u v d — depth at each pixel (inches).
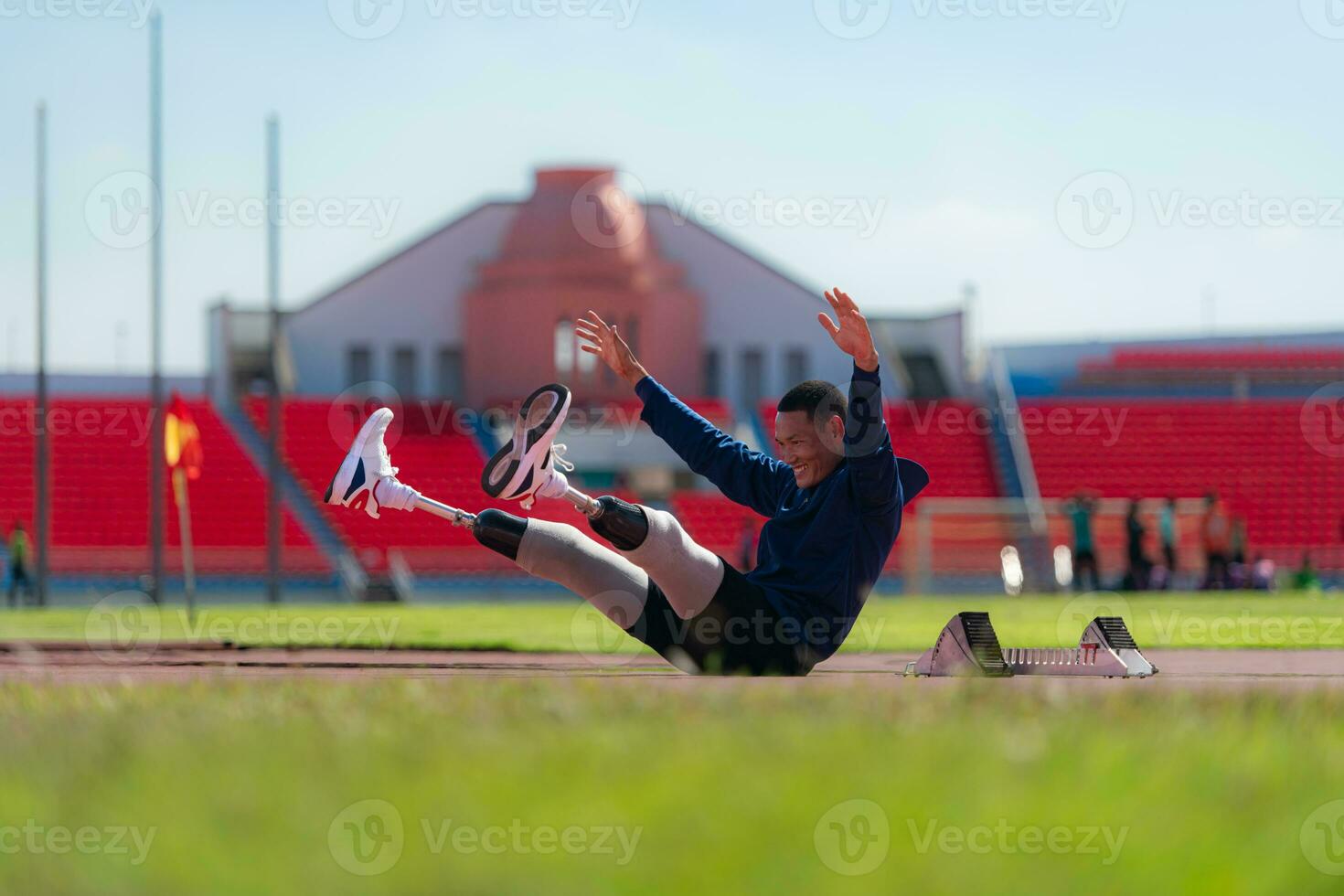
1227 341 3934.5
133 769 265.7
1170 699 384.8
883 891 192.4
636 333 3513.8
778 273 3636.8
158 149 2156.7
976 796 238.2
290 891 189.3
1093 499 3021.7
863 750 281.9
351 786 246.7
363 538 2933.1
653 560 496.1
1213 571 2753.4
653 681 466.0
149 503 2957.7
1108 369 3836.1
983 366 3823.8
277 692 420.5
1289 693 404.5
